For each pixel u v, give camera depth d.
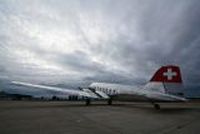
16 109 16.42
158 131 8.30
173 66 18.94
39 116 12.05
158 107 19.89
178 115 14.70
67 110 16.30
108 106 23.27
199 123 10.77
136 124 10.01
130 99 21.59
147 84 20.34
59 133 7.45
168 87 18.70
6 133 7.30
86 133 7.53
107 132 7.83
